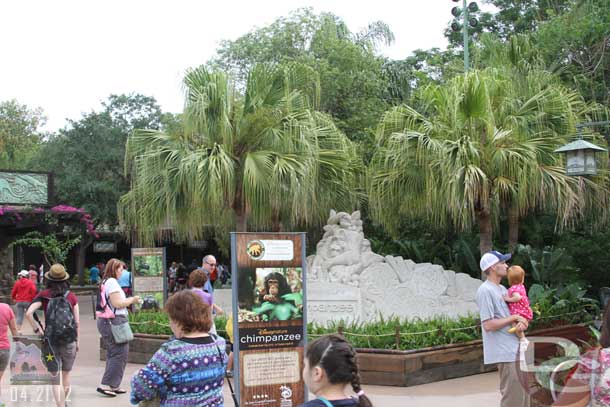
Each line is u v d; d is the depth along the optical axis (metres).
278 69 14.33
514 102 13.00
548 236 16.48
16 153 40.06
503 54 14.78
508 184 11.78
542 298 11.95
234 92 14.31
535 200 12.55
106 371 8.72
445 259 16.02
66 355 7.62
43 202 24.38
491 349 6.23
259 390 6.57
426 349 9.34
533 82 13.48
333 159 14.23
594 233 15.91
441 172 11.67
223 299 12.93
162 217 13.55
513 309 7.42
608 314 4.25
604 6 16.56
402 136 12.06
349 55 20.92
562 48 16.69
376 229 17.09
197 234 13.85
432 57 24.84
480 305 6.31
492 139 12.02
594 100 15.36
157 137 13.84
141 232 13.94
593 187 12.91
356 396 3.00
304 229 16.05
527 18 25.55
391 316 10.73
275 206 13.23
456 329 9.96
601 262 15.97
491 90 12.63
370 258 11.77
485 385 9.17
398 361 9.05
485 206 11.89
